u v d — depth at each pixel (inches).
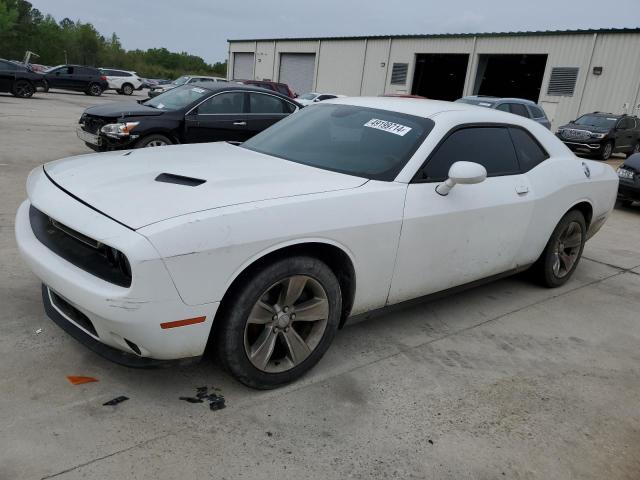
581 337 155.8
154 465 89.3
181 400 107.1
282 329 110.9
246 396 110.5
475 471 96.1
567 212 180.7
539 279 188.7
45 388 106.3
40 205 107.5
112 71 1592.0
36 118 612.1
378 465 94.9
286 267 105.7
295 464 92.9
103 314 92.0
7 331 125.3
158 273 89.5
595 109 932.6
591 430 111.7
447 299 173.6
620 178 363.3
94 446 92.1
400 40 1237.1
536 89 1424.7
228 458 92.7
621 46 893.2
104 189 106.5
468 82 1127.0
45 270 101.5
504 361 136.8
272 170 124.4
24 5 3604.8
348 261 117.2
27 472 84.8
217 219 95.2
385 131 139.3
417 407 113.0
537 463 99.9
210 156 137.3
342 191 115.7
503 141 157.0
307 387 115.9
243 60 1732.3
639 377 135.9
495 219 146.6
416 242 127.3
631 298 191.3
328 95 937.5
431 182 131.0
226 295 101.9
